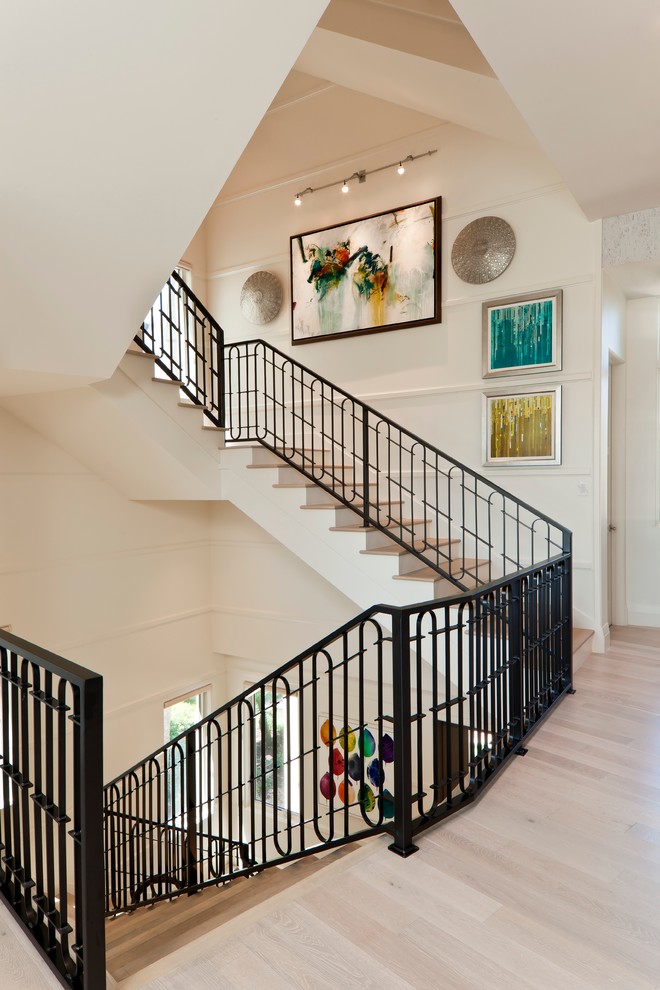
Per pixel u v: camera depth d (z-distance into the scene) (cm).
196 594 682
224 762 695
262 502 502
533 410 527
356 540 462
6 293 287
